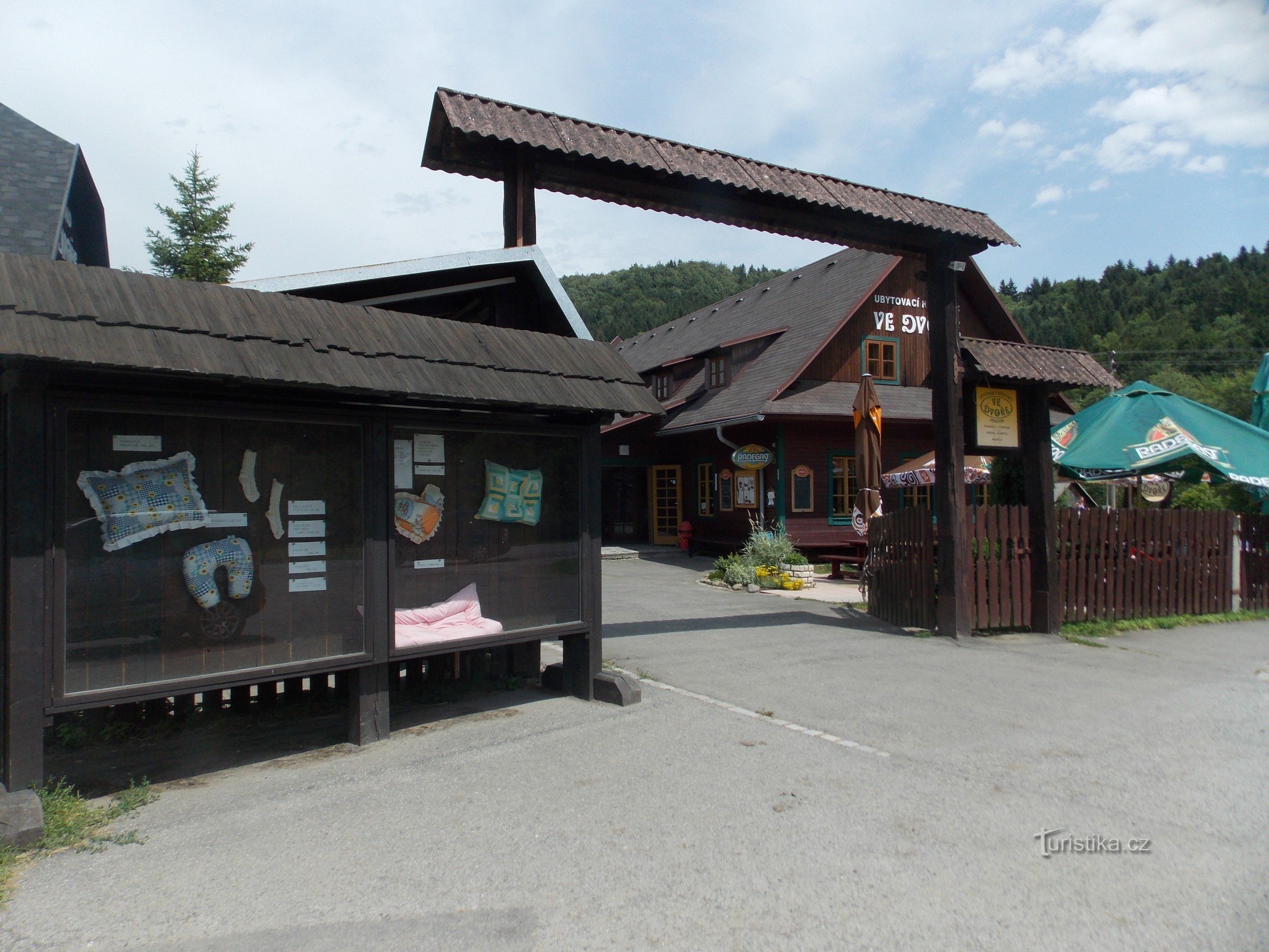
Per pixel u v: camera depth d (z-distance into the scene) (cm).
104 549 448
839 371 2103
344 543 536
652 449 2508
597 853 389
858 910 338
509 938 317
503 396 552
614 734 573
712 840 403
